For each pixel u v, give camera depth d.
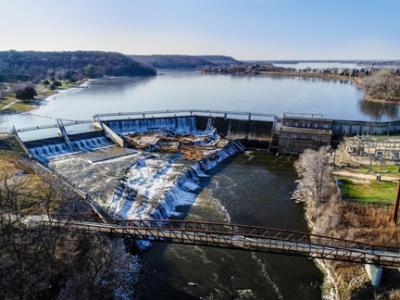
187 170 79.12
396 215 49.59
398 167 73.56
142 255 49.16
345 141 95.38
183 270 46.19
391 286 38.72
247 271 46.25
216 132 113.88
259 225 58.41
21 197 51.31
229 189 73.75
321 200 60.41
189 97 187.75
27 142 84.81
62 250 38.91
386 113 151.75
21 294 29.91
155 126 113.56
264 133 109.88
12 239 32.38
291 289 43.12
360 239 47.62
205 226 57.53
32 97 171.75
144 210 59.69
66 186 61.25
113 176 74.31
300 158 89.00
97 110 148.38
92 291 36.38
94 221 48.03
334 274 44.72
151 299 40.72
